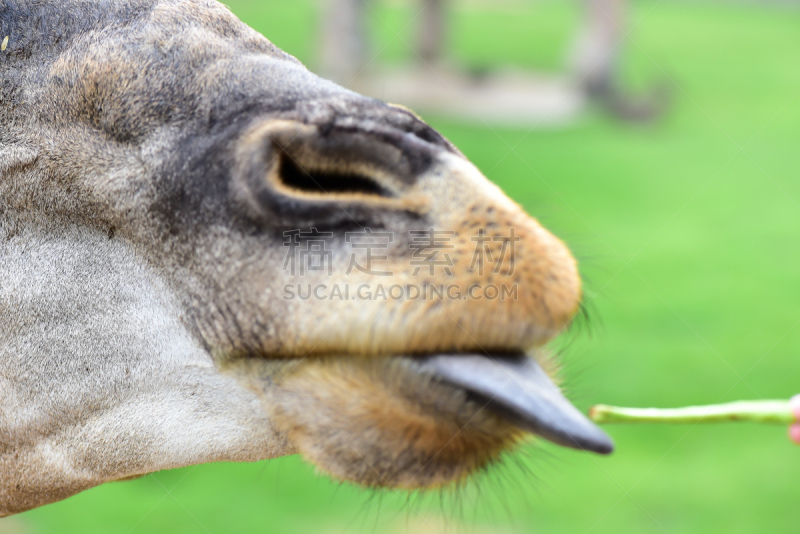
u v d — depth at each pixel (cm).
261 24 1591
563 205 865
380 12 1784
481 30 2133
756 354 592
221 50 261
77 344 262
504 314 256
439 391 256
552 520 416
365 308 255
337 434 257
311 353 257
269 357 258
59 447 263
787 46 1895
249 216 257
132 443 262
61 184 261
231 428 261
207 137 259
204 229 258
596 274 686
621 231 818
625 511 423
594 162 1070
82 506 443
